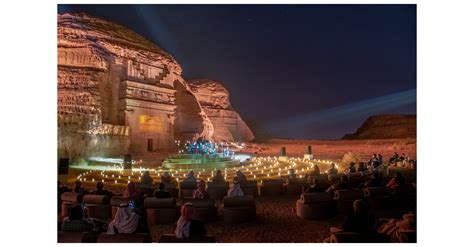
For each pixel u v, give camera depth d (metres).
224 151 36.41
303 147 51.03
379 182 13.49
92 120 28.12
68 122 26.80
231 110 55.56
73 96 27.98
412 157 35.16
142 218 8.55
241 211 10.91
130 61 33.53
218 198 14.67
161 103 35.16
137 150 32.50
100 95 30.05
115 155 29.66
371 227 7.42
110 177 21.30
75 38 30.62
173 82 38.66
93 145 27.81
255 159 32.50
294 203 13.66
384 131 65.38
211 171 23.47
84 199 11.49
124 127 30.98
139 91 33.72
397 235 7.86
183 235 7.05
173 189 14.63
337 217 11.41
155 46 39.19
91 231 7.82
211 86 55.25
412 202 12.61
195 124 40.75
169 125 36.06
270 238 9.47
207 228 10.42
